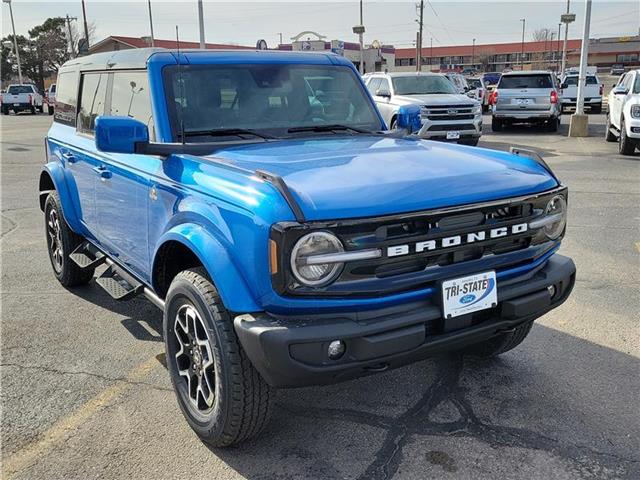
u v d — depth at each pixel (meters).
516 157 3.63
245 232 2.74
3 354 4.40
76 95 5.33
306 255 2.60
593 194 9.43
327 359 2.70
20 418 3.56
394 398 3.73
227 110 3.92
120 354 4.39
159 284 3.71
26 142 19.83
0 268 6.49
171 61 3.88
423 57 97.44
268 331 2.64
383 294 2.79
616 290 5.43
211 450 3.22
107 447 3.27
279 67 4.22
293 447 3.24
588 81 27.88
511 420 3.46
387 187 2.86
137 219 3.89
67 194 5.24
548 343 4.43
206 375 3.16
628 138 13.28
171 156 3.49
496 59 99.94
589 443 3.22
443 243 2.86
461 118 14.38
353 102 4.49
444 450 3.19
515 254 3.17
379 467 3.06
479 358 4.21
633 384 3.83
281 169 3.07
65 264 5.58
